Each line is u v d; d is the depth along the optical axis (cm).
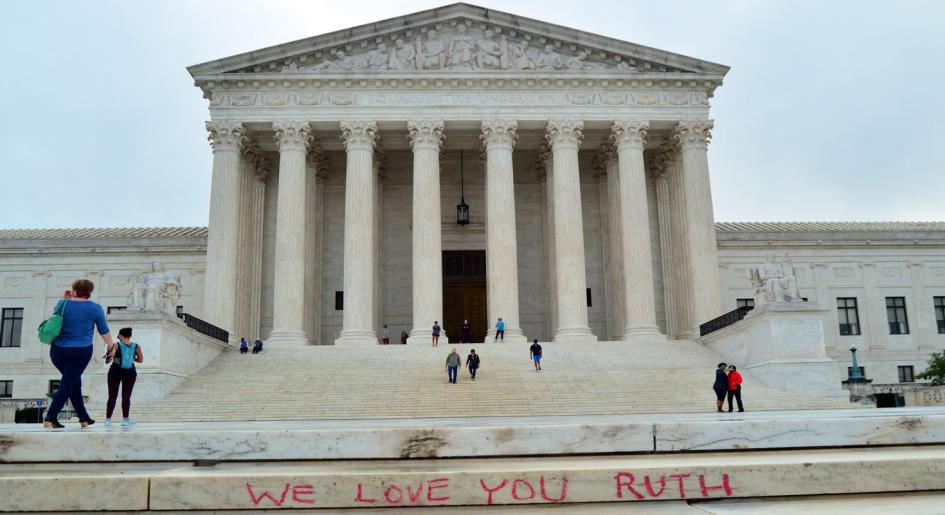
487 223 4906
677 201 5259
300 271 4753
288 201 4778
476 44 4984
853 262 6131
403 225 5750
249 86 4878
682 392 3381
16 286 5831
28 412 4366
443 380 3575
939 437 1143
